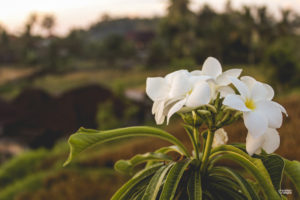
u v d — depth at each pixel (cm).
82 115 2553
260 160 124
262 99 116
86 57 9919
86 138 134
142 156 162
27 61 8850
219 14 5856
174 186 124
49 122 2531
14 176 1462
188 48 5850
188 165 140
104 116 2280
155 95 128
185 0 6122
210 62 133
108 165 1098
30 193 952
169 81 130
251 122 109
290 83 2156
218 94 125
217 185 141
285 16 4359
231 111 126
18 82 7175
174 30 6216
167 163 151
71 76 7431
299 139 515
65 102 2548
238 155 134
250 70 2781
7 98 5959
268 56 2253
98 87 2583
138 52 10000
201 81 118
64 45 10088
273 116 113
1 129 2455
